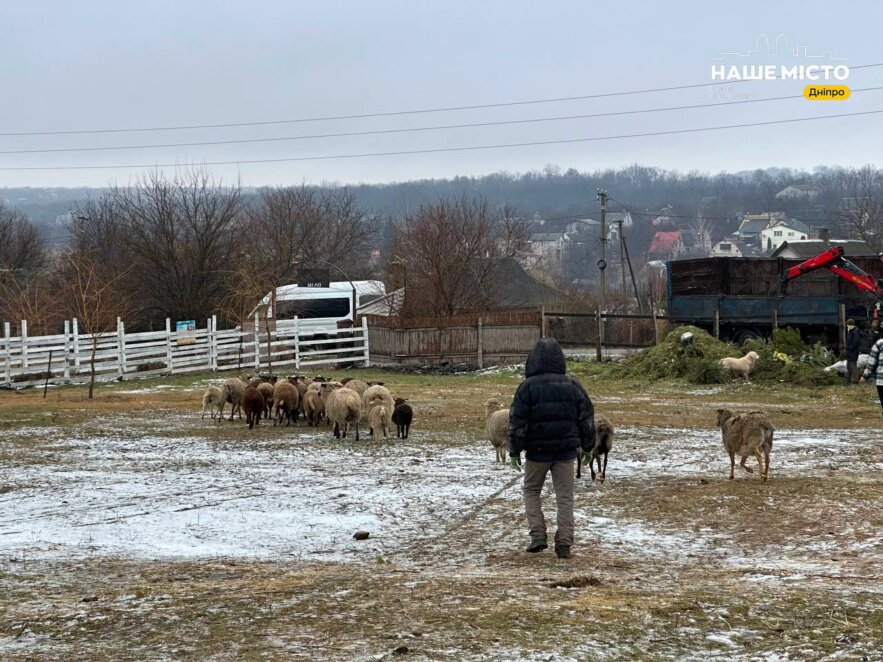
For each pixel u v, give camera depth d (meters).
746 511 11.63
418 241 51.56
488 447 17.36
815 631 6.70
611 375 31.45
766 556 9.70
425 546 10.29
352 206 84.81
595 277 121.94
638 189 159.38
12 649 6.53
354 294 44.44
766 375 29.23
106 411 23.66
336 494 13.06
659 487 13.33
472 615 7.06
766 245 123.94
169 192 53.53
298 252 64.88
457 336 39.94
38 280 54.81
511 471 14.77
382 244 89.81
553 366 9.96
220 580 8.70
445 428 20.03
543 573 8.91
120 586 8.52
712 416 22.20
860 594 7.72
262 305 40.41
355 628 6.79
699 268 38.31
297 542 10.55
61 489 13.60
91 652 6.41
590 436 9.95
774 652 6.29
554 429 9.77
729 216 139.88
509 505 12.30
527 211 153.75
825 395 26.52
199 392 29.33
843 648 6.36
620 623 6.85
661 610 7.15
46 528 11.29
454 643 6.43
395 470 14.94
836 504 11.85
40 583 8.73
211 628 6.88
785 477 13.88
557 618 6.96
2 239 65.19
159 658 6.25
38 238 71.38
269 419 22.28
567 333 43.06
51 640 6.71
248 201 69.25
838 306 35.34
